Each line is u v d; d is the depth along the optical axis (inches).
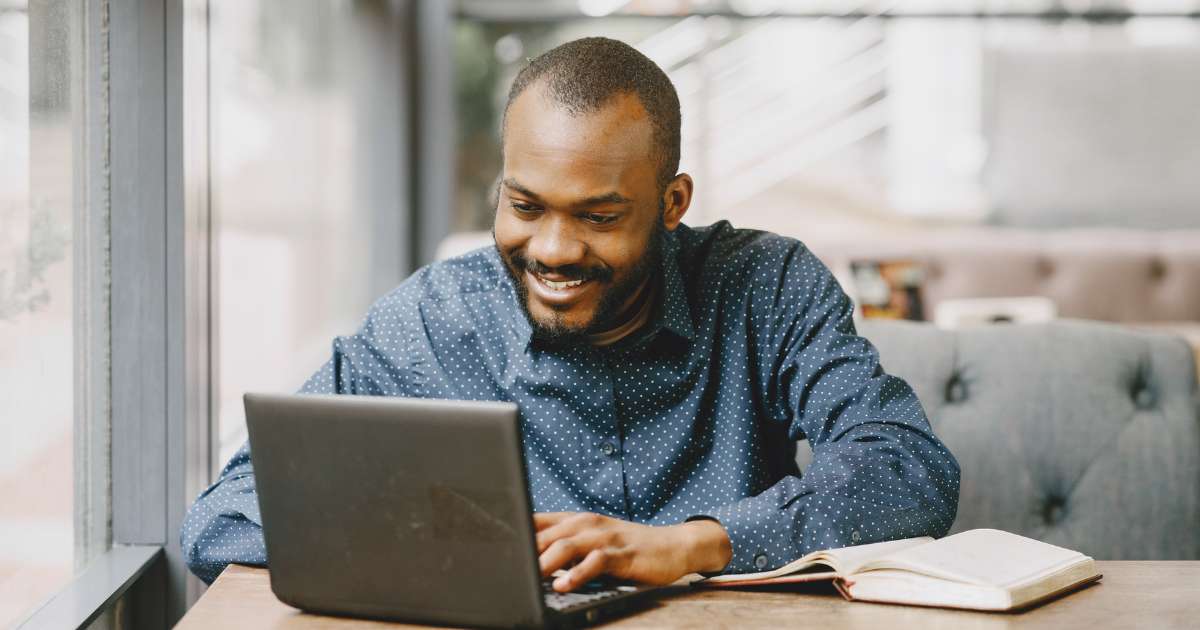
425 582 35.0
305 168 105.9
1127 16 154.2
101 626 54.0
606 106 42.9
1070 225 150.6
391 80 143.8
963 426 61.3
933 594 37.6
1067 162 149.9
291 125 100.3
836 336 50.8
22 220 48.5
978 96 165.5
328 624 36.3
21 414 48.6
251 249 85.5
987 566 38.5
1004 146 151.8
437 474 33.9
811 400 50.1
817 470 43.8
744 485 50.7
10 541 47.3
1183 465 60.3
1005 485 60.7
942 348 62.9
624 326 49.7
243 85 83.4
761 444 52.1
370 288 141.6
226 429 74.9
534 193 43.0
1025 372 62.0
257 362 87.4
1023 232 143.3
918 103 169.0
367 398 34.4
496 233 45.6
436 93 152.7
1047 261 131.2
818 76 166.4
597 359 50.1
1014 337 63.1
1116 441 60.8
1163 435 60.7
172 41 56.9
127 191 57.2
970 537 41.8
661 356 50.7
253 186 86.4
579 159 42.4
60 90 52.2
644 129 43.9
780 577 39.4
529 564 33.6
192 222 59.1
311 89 108.5
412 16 151.5
